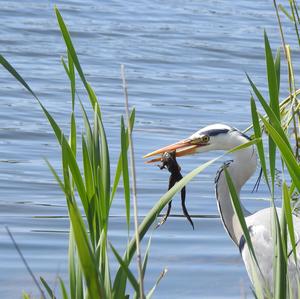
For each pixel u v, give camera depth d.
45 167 14.89
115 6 34.06
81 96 20.47
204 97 20.91
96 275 5.65
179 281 10.26
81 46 26.47
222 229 12.16
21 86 21.06
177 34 29.17
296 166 6.03
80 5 33.62
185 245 11.47
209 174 14.97
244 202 13.42
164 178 14.42
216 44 27.83
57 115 18.48
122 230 11.91
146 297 6.52
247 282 10.30
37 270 10.37
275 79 6.62
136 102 20.08
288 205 6.04
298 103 13.47
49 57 24.69
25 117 18.19
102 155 6.49
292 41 28.55
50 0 34.00
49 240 11.43
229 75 23.77
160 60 25.19
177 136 17.06
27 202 13.02
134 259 10.93
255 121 6.73
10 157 15.35
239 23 31.75
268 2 36.84
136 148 16.06
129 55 25.59
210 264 10.84
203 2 36.50
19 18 30.09
